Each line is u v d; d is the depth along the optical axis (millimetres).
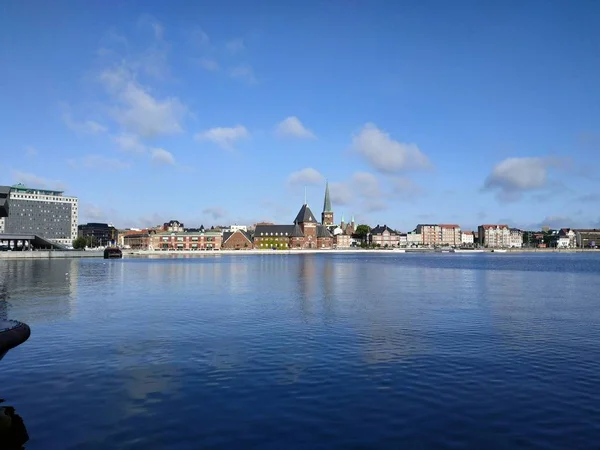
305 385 15922
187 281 59000
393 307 34500
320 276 69812
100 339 23031
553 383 16219
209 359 19281
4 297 40531
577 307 34938
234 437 11883
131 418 13094
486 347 21422
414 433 12125
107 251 155000
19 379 16609
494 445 11453
